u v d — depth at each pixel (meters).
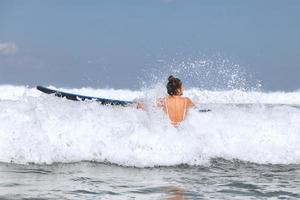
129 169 20.05
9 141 20.91
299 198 15.91
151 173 19.41
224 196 15.98
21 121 21.61
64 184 17.16
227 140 23.02
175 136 21.78
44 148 21.00
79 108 23.48
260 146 23.00
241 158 22.34
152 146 21.28
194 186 17.36
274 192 16.69
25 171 19.11
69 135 21.50
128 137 21.42
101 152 21.28
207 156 21.97
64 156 21.06
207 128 23.47
